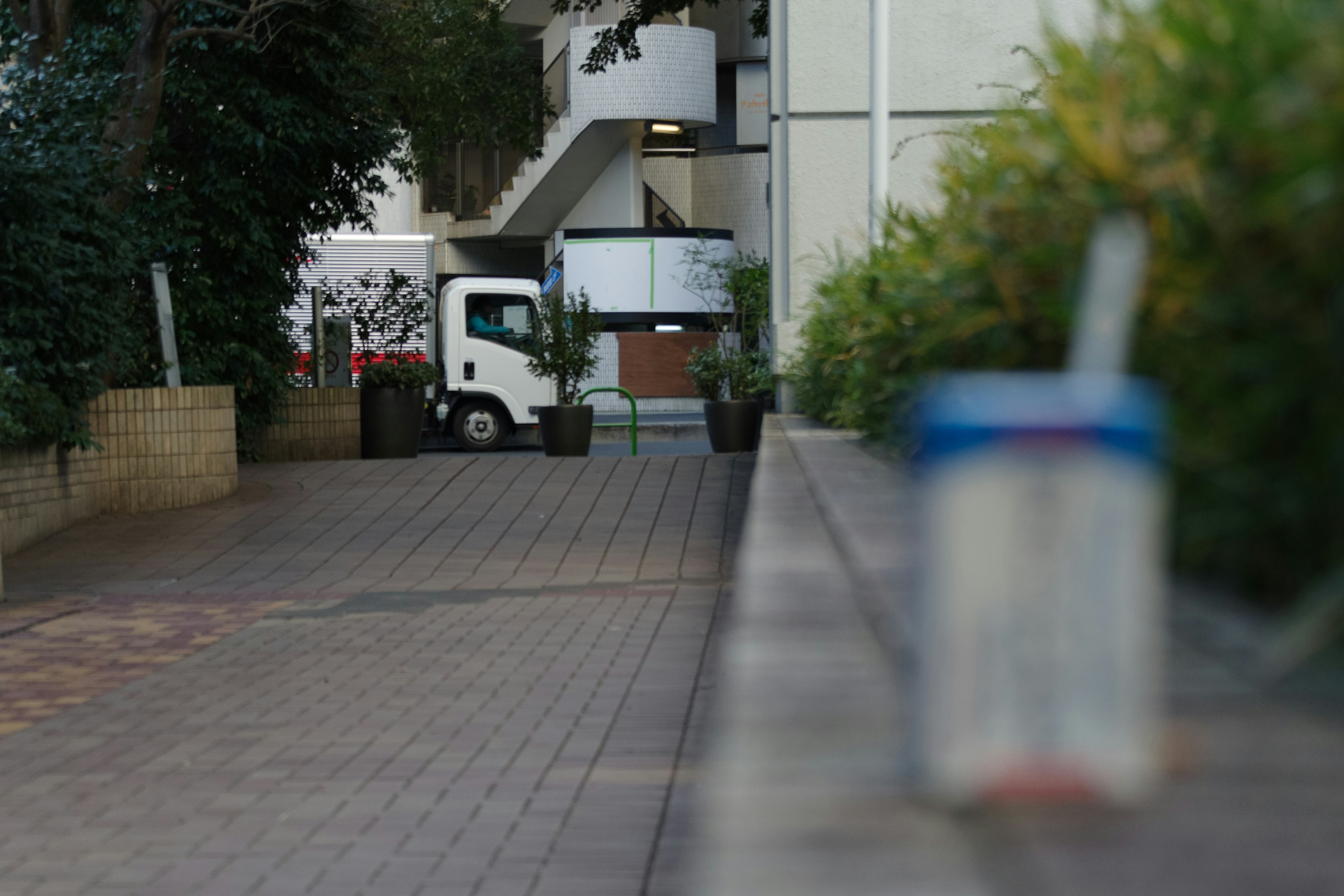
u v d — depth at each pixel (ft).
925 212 20.17
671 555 39.63
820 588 6.29
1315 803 2.91
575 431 64.23
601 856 14.37
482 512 46.19
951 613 2.54
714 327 120.06
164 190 56.08
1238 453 5.07
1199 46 5.54
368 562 39.63
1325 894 2.54
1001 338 9.30
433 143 95.40
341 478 52.37
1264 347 5.03
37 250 41.34
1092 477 2.46
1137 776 2.55
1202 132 5.60
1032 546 2.50
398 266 93.35
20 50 46.93
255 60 58.54
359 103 62.54
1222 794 2.97
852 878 2.60
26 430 40.09
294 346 65.00
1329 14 4.53
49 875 14.12
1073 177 7.57
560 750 19.10
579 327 68.13
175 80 55.77
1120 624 2.50
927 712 2.60
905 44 41.01
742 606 5.71
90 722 21.35
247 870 14.20
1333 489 4.71
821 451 20.13
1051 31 8.77
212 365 58.08
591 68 95.61
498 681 24.03
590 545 41.24
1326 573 4.76
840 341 26.35
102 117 46.19
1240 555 5.02
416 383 66.64
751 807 2.92
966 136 15.56
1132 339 5.46
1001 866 2.59
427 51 91.15
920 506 2.59
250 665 25.96
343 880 13.82
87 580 37.50
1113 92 6.85
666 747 19.15
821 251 41.34
